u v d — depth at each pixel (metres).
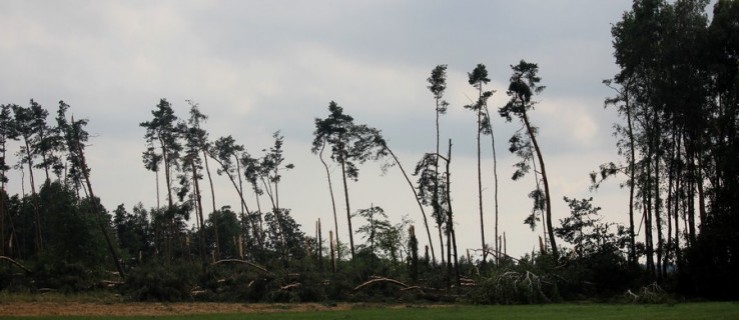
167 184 71.31
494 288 43.41
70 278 50.50
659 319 27.81
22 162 71.75
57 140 68.50
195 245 91.06
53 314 35.84
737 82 43.09
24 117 70.44
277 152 74.06
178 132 70.44
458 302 46.16
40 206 85.06
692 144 47.47
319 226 61.59
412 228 54.91
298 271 51.06
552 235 51.09
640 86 48.12
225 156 72.06
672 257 47.38
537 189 52.88
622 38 48.16
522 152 52.62
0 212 73.94
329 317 32.66
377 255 57.41
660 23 46.25
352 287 49.66
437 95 57.25
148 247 97.25
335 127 60.62
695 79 45.75
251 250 80.06
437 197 54.97
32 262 54.59
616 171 49.28
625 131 48.94
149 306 42.34
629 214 49.34
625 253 48.94
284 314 35.16
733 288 43.03
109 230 67.12
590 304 41.09
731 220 43.62
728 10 45.25
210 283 50.38
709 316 28.45
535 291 43.00
